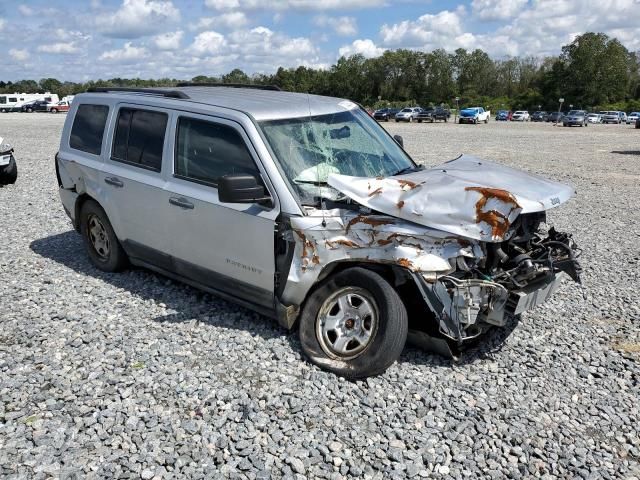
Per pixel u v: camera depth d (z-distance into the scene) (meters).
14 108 65.31
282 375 4.04
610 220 9.75
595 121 71.19
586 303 5.73
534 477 3.16
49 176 13.20
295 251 4.24
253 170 4.43
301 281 4.25
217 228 4.66
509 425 3.60
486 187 3.87
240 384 3.94
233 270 4.67
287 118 4.69
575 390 4.06
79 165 5.99
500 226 3.74
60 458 3.18
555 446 3.41
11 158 11.73
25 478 3.01
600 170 16.58
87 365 4.19
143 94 5.64
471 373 4.19
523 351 4.59
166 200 5.03
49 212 9.27
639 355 4.63
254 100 5.00
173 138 5.04
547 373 4.27
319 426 3.51
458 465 3.22
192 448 3.28
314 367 4.15
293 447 3.30
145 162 5.32
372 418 3.60
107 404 3.70
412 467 3.17
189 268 5.08
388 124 52.28
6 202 10.06
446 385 4.00
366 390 3.88
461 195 3.83
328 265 4.17
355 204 4.23
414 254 3.87
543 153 21.92
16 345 4.50
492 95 127.44
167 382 3.95
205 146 4.79
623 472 3.22
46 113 62.31
